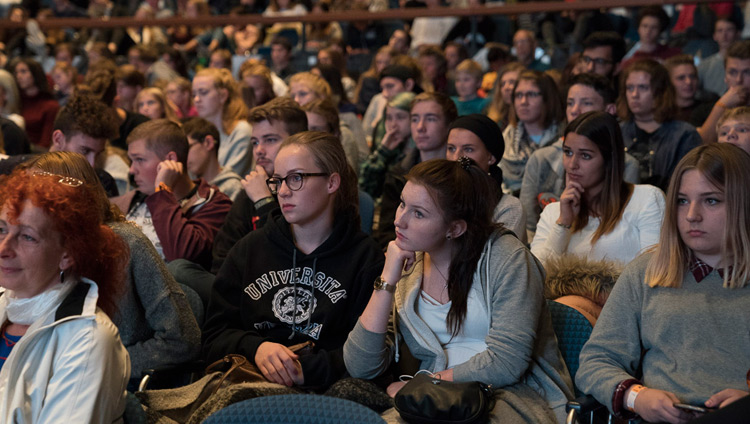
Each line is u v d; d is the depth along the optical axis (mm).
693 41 6199
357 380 2408
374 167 4703
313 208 2660
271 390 2340
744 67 4656
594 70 5430
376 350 2414
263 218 3172
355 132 5500
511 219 3057
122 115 5477
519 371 2299
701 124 4992
